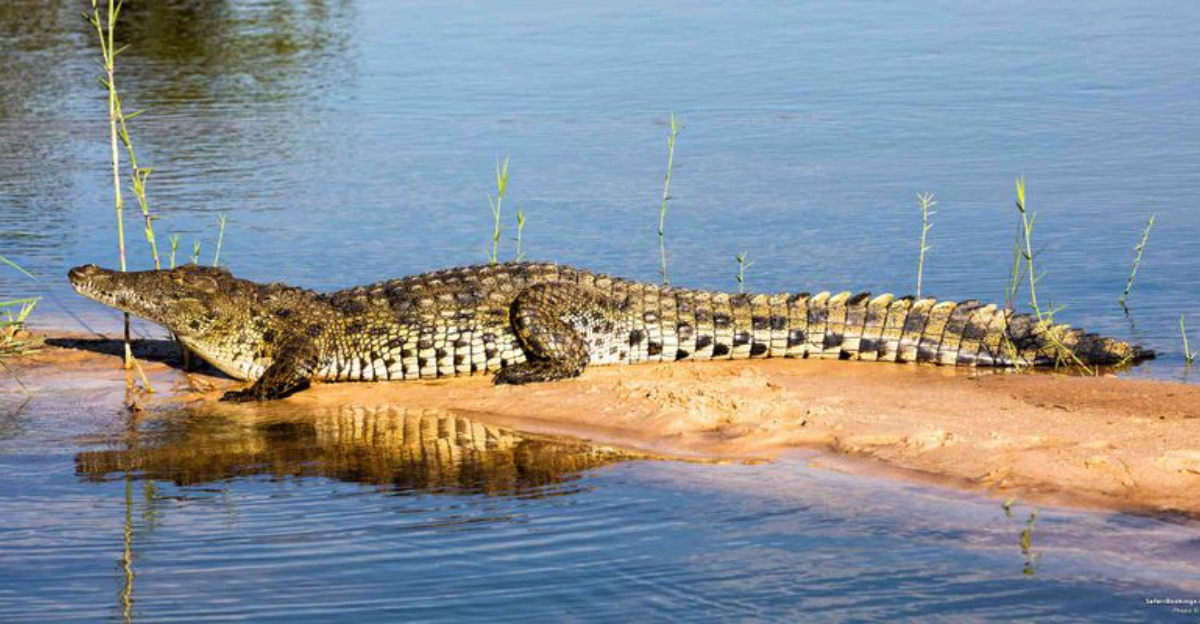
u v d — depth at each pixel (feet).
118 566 42.16
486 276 66.59
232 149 110.73
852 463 50.14
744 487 48.14
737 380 60.64
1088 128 111.96
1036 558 41.27
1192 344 66.39
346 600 39.45
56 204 96.63
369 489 49.11
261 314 64.13
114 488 49.55
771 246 85.15
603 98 126.21
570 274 67.10
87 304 78.23
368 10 172.76
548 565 41.78
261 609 38.96
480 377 64.69
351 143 112.27
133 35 158.51
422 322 64.49
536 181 100.53
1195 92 123.54
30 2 177.88
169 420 58.54
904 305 66.28
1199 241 82.79
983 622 37.45
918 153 106.01
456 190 98.84
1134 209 89.66
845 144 109.29
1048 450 49.26
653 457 52.01
